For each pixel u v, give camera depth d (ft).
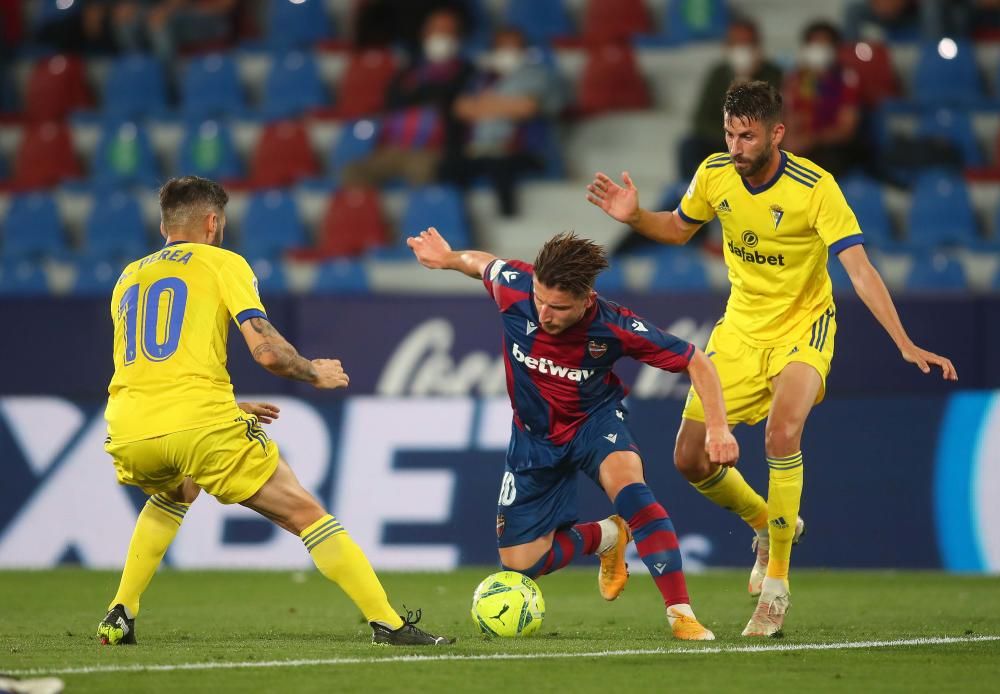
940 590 91.76
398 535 111.45
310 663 52.01
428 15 167.43
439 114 151.33
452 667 51.13
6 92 176.14
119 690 45.65
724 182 66.18
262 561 111.96
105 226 152.87
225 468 56.85
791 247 65.57
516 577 63.52
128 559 60.18
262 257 147.95
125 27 177.99
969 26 162.61
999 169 144.66
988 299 111.86
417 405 113.19
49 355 119.75
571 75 166.09
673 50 164.35
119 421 57.57
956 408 107.14
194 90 170.50
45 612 79.05
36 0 183.62
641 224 68.18
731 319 68.95
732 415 68.64
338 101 170.09
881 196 138.92
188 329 57.62
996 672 51.16
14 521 114.21
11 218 155.33
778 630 63.16
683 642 60.03
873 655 55.77
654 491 109.70
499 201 147.13
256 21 186.09
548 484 64.23
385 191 150.10
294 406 114.62
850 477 108.58
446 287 142.20
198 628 69.10
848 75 141.38
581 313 58.23
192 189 60.95
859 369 112.57
